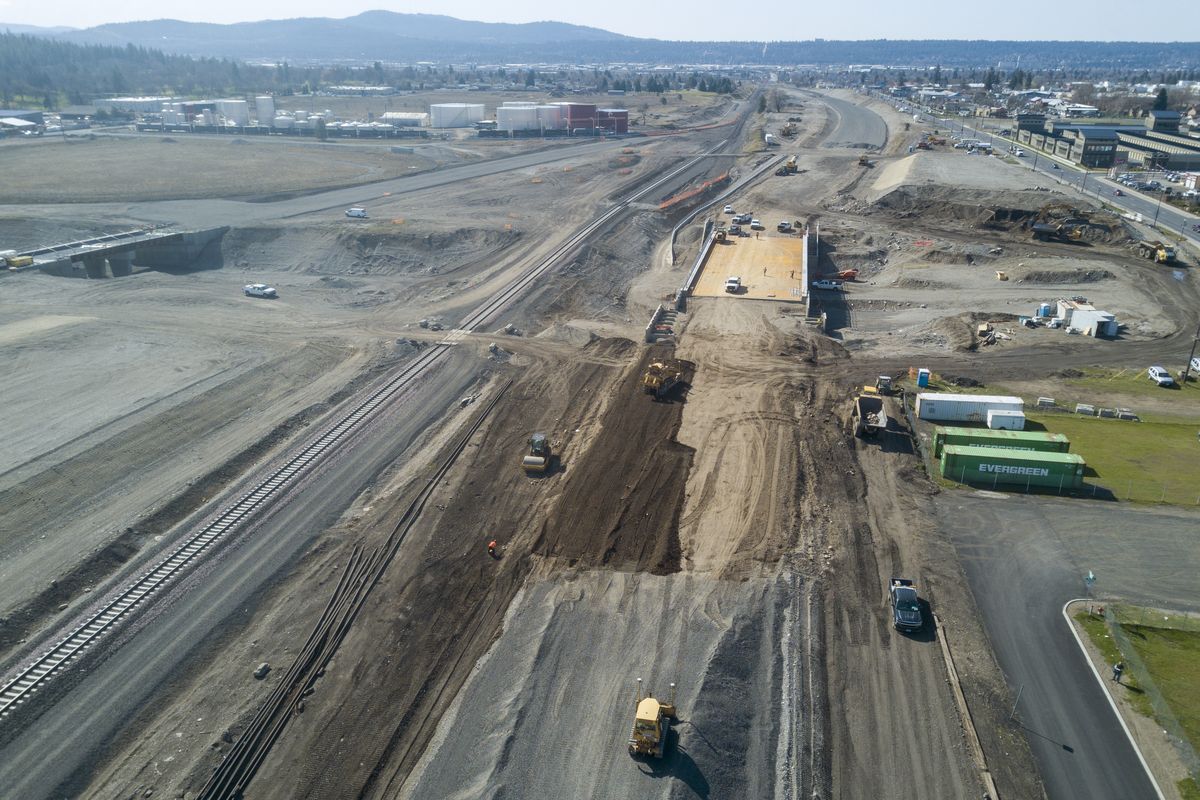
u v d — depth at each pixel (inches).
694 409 2517.2
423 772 1261.1
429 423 2445.9
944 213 4746.6
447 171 6264.8
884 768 1284.4
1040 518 1982.0
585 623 1578.5
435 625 1599.4
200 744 1330.0
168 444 2256.4
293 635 1577.3
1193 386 2753.4
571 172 6077.8
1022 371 2869.1
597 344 3063.5
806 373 2812.5
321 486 2091.5
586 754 1274.6
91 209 4862.2
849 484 2118.6
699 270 3932.1
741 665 1472.7
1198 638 1582.2
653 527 1913.1
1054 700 1423.5
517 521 1939.0
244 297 3612.2
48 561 1760.6
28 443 2210.9
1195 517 1987.0
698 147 7500.0
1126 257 3986.2
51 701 1418.6
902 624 1574.8
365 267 4084.6
